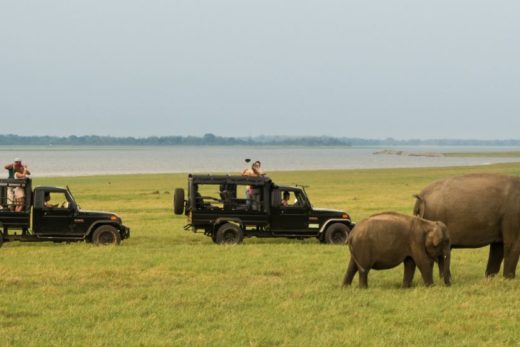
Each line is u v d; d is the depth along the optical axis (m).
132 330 13.32
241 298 16.14
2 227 25.27
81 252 23.88
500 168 112.69
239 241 26.62
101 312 14.70
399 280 18.66
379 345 12.34
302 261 22.14
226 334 13.05
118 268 20.45
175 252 24.16
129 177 92.38
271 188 27.02
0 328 13.41
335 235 27.06
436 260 17.83
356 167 144.50
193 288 17.33
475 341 12.63
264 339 12.73
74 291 17.05
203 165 163.38
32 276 18.98
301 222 27.06
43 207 25.50
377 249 17.19
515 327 13.66
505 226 17.95
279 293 16.67
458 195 18.03
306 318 14.28
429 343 12.53
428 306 15.32
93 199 50.50
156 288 17.30
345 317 14.41
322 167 147.38
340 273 19.81
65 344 12.34
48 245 26.23
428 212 18.30
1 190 25.48
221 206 26.91
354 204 44.56
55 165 158.00
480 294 16.72
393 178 85.25
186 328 13.54
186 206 27.33
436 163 173.12
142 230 31.59
